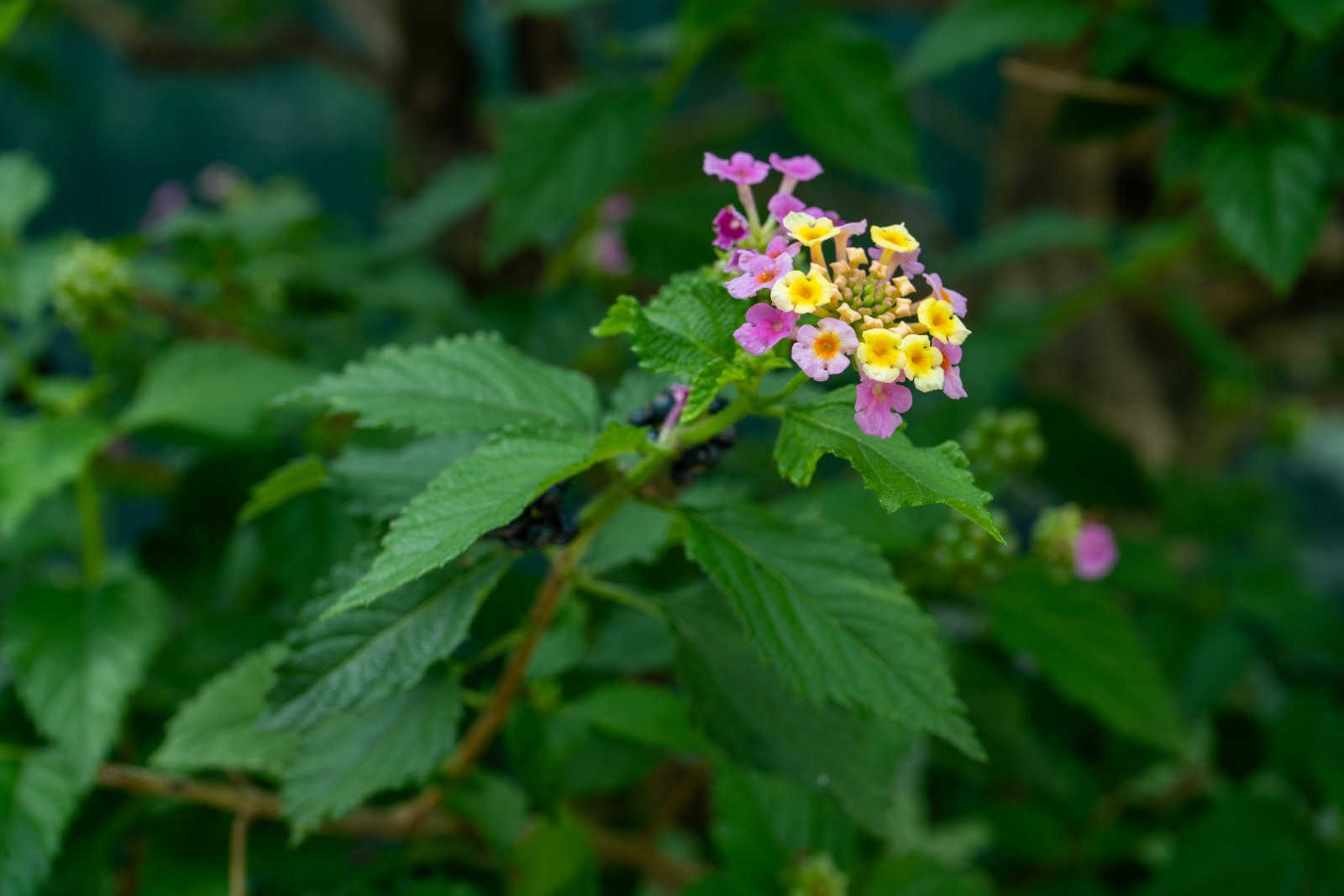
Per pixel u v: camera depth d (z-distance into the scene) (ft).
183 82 10.62
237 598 2.71
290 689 1.79
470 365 1.84
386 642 1.80
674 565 2.20
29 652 2.02
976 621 2.39
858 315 1.68
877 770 1.86
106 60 10.02
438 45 3.37
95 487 2.53
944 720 1.77
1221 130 2.16
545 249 3.26
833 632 1.78
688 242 2.48
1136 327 4.45
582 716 1.96
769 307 1.69
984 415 2.23
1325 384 4.97
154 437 2.12
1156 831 2.95
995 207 4.37
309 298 3.01
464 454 1.86
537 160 2.44
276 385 2.16
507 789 2.01
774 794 2.08
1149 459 4.11
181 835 2.04
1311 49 2.12
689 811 3.26
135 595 2.06
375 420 1.80
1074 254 4.16
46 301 2.57
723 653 1.86
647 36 2.88
